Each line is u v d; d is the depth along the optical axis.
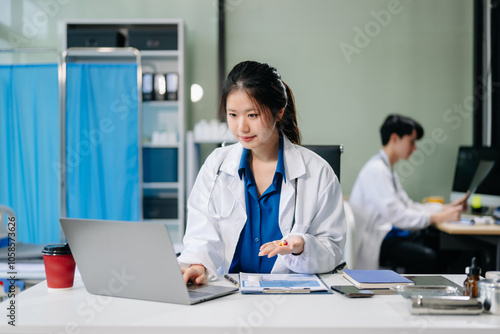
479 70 4.03
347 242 2.31
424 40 4.08
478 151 3.49
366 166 3.23
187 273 1.24
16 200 3.59
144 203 3.78
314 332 0.95
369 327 0.95
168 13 4.07
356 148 4.11
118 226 1.11
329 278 1.35
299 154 1.51
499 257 2.84
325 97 4.10
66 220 1.17
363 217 3.15
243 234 1.49
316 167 1.52
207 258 1.33
